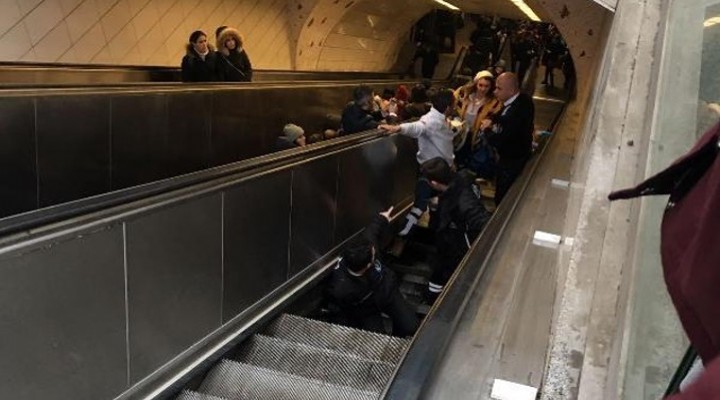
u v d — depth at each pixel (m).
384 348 3.73
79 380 2.52
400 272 5.30
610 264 1.42
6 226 2.14
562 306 1.43
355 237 5.33
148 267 2.84
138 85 5.25
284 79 11.95
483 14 19.22
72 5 7.37
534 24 19.72
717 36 1.08
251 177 3.57
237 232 3.55
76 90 4.54
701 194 0.71
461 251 4.20
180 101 5.66
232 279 3.55
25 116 4.12
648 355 0.91
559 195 3.23
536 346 1.75
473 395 1.52
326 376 3.35
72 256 2.40
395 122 7.23
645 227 1.14
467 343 1.74
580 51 6.29
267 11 12.00
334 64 15.99
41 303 2.29
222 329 3.49
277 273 4.06
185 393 2.97
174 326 3.08
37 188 4.30
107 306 2.62
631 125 1.48
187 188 3.06
